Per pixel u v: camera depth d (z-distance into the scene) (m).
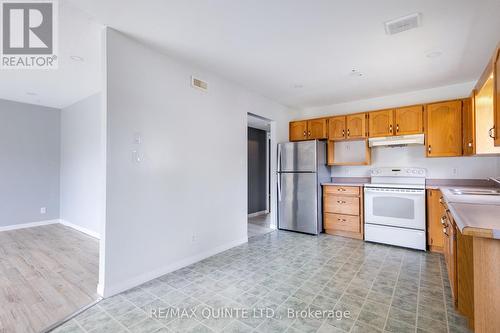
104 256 2.26
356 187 4.05
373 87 3.89
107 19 2.15
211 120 3.37
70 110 5.07
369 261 3.10
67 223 5.13
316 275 2.71
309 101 4.73
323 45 2.61
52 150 5.27
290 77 3.50
